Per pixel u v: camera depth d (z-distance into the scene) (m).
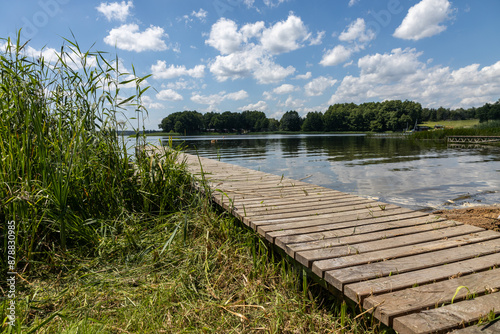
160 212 2.55
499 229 2.80
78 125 2.37
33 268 1.84
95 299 1.57
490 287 1.29
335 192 3.28
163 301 1.55
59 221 1.96
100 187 2.46
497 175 6.16
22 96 2.09
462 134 22.23
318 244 1.81
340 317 1.47
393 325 1.13
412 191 4.73
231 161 9.30
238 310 1.52
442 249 1.70
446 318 1.11
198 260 1.96
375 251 1.70
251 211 2.55
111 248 2.05
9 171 1.91
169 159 2.99
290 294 1.71
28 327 1.33
